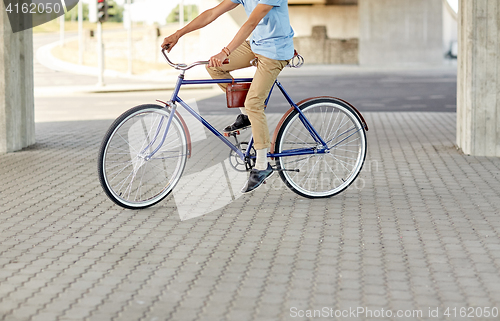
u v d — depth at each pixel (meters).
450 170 6.56
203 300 3.20
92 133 9.77
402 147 8.13
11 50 7.72
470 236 4.27
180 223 4.63
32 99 8.45
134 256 3.89
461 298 3.21
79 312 3.05
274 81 4.85
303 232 4.39
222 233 4.38
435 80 24.00
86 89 21.00
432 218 4.72
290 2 36.94
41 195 5.50
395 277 3.51
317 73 29.38
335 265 3.71
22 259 3.83
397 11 36.47
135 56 37.41
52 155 7.61
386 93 18.33
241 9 33.66
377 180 6.08
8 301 3.19
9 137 7.82
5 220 4.70
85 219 4.73
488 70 7.29
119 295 3.27
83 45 37.78
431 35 36.50
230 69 4.83
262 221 4.67
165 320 2.96
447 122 10.94
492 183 5.92
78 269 3.66
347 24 36.91
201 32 33.94
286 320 2.95
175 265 3.73
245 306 3.12
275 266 3.70
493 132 7.38
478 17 7.22
